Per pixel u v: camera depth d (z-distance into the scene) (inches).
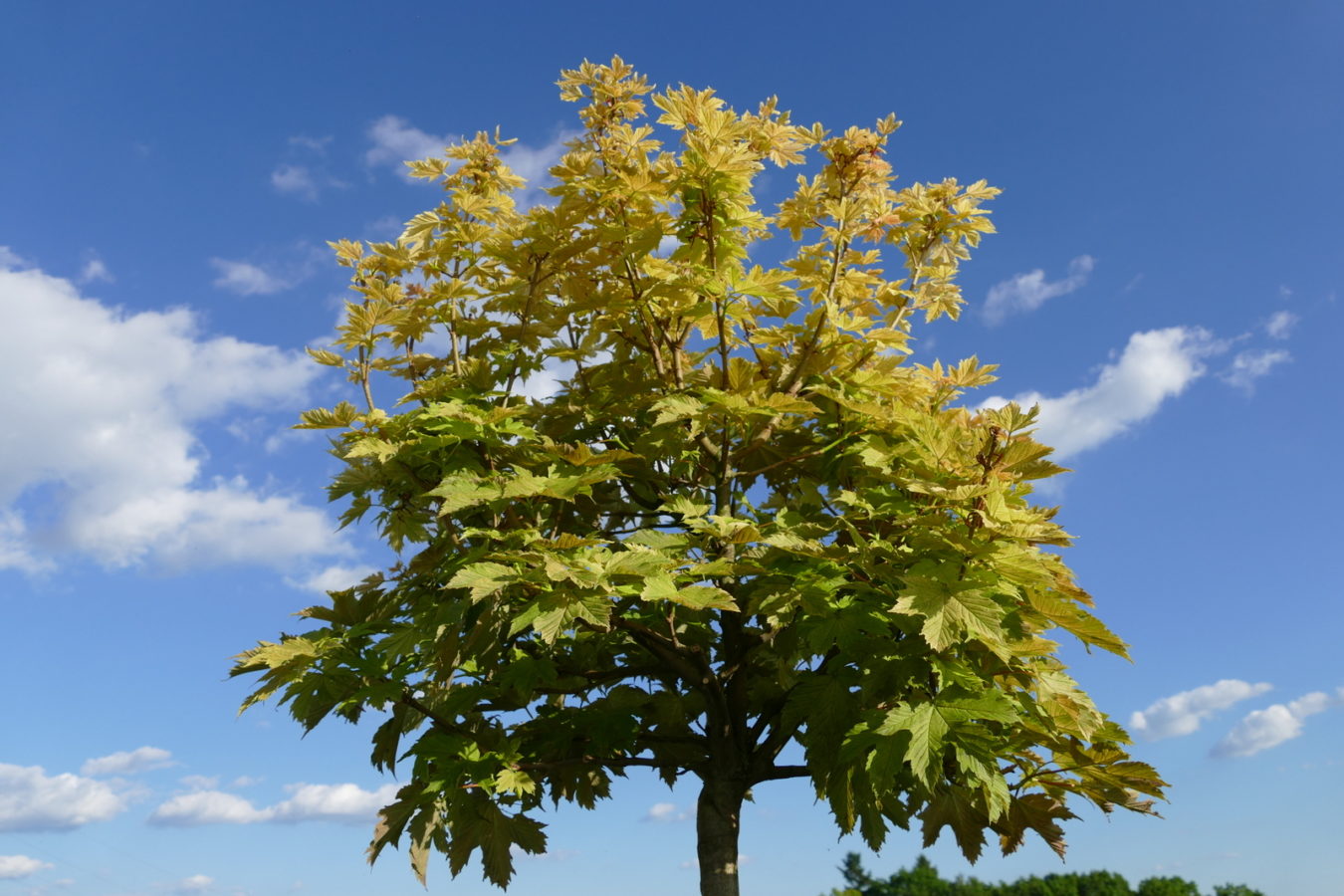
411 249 351.9
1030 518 243.8
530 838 319.9
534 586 263.7
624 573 250.1
